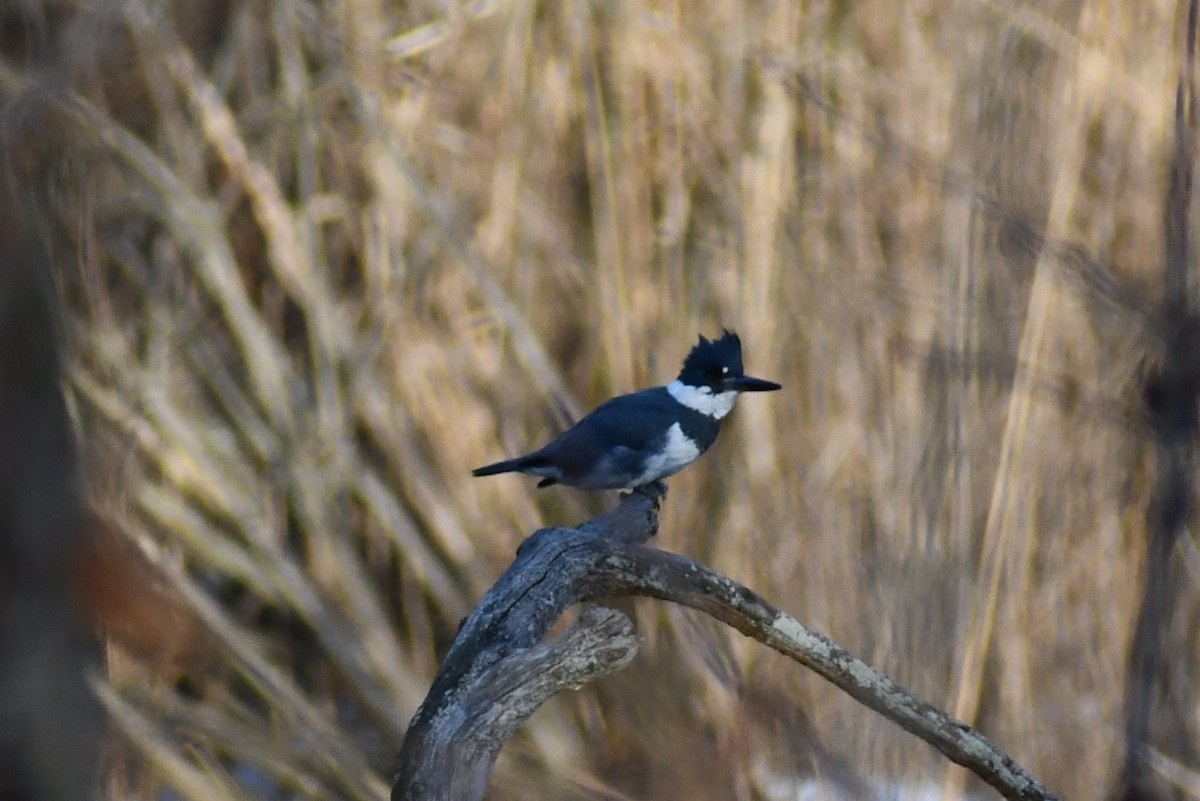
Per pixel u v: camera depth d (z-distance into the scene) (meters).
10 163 2.04
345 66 12.04
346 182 12.17
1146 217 10.20
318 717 10.40
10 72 9.02
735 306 11.63
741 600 4.82
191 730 9.87
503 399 11.67
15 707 1.88
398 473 11.67
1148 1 11.11
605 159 11.86
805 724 9.60
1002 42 9.44
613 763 10.48
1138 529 10.02
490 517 11.48
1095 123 10.89
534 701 3.96
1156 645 5.17
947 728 4.90
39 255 1.99
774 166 11.85
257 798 10.19
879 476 10.02
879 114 11.38
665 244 11.95
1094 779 10.02
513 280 11.92
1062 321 9.41
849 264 11.27
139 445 10.75
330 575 11.08
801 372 11.18
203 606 10.12
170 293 11.73
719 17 12.52
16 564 1.90
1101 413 7.54
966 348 8.30
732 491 11.03
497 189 11.96
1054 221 9.56
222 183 12.24
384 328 11.68
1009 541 9.84
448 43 12.36
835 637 9.92
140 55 11.72
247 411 11.47
